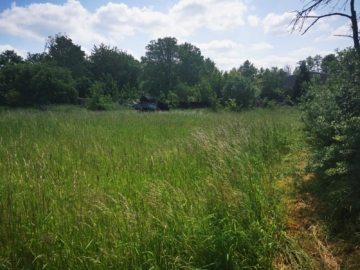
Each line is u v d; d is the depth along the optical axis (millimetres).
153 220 3527
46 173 5137
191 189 4598
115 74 62719
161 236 3244
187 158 6266
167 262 3023
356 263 3113
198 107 34000
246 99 29531
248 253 3271
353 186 4004
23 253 3098
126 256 3020
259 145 7430
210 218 3688
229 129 9008
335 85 5230
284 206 4375
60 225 3512
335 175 4676
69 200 4090
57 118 14047
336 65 5082
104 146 7488
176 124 12734
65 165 5727
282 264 3232
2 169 5441
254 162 6375
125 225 3408
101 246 3141
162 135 9609
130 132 10266
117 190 4570
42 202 3949
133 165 5777
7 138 8484
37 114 16438
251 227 3574
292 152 7266
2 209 3594
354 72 4844
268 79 34062
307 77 25281
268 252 3344
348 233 3596
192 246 3223
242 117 14648
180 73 53281
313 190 4828
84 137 8836
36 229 3463
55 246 3160
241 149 6762
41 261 3041
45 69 35500
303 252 3297
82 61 60625
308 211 4285
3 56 49125
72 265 2982
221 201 3912
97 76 62500
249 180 4848
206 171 5512
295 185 5066
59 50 59312
